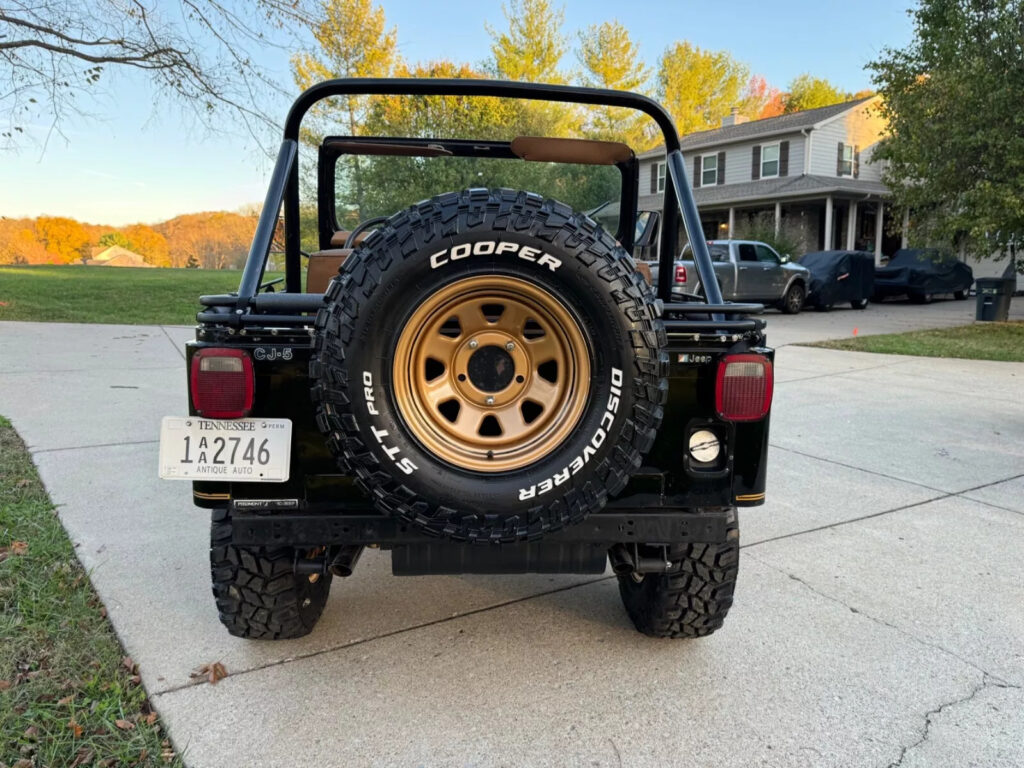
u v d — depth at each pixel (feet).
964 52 39.60
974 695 7.91
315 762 6.66
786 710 7.59
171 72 40.40
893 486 15.06
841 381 26.76
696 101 135.23
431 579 10.73
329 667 8.23
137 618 9.17
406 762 6.70
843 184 78.48
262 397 6.60
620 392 6.17
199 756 6.70
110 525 12.14
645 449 6.33
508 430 6.37
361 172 12.57
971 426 20.08
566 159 11.73
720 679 8.14
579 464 6.19
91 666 8.00
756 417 6.86
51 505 12.79
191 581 10.21
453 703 7.59
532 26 98.73
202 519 12.51
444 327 7.16
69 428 18.03
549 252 5.96
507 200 6.08
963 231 45.47
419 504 6.13
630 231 12.48
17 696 7.35
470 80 8.46
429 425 6.25
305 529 6.73
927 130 42.01
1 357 27.53
